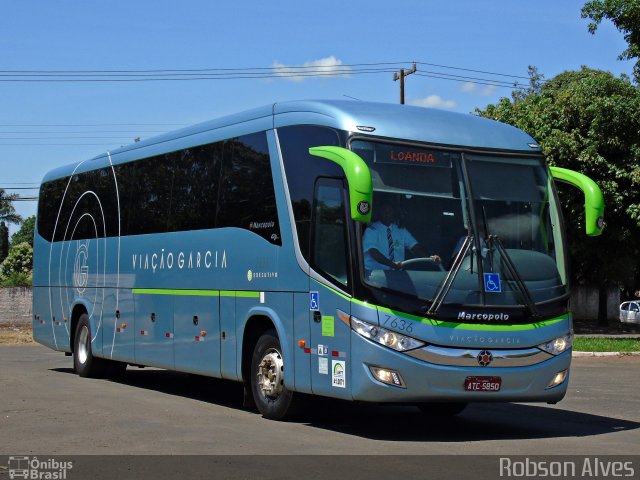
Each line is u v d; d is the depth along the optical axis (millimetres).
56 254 18500
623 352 23203
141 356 14836
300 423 11117
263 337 11523
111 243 16109
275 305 11133
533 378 10016
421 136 10344
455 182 10250
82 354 17188
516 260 10195
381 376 9547
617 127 27203
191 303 13234
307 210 10656
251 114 12156
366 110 10578
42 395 13781
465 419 11875
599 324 41938
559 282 10469
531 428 11062
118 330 15703
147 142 15367
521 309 10023
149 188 14906
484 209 10266
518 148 10836
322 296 10250
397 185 10016
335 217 10172
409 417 12031
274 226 11250
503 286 10000
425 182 10125
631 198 27641
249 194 11914
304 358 10539
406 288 9648
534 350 10023
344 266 9945
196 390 15328
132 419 11234
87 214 17234
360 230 9805
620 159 27703
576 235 29031
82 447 9219
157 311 14289
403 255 9797
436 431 10711
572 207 27719
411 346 9539
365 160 9984
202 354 12891
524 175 10703
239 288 11961
